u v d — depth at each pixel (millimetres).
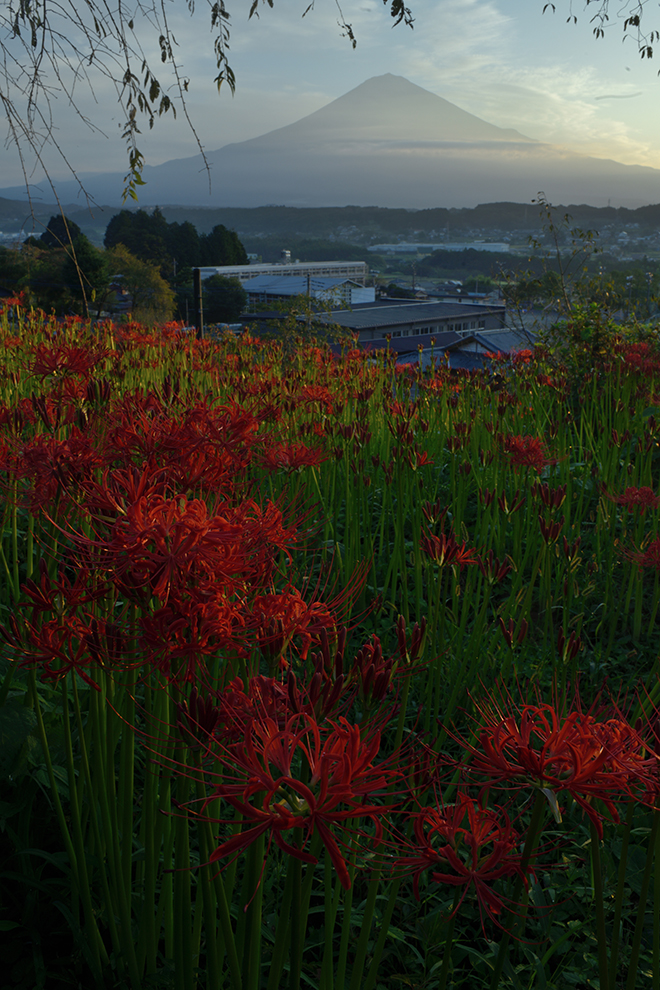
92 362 2770
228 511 1434
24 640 1399
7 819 2098
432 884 2254
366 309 53656
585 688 3240
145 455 1716
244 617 1325
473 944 2145
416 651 1607
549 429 5699
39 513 2025
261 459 2623
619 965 2049
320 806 1002
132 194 3416
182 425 1760
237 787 1047
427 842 1244
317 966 1983
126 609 1605
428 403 5734
